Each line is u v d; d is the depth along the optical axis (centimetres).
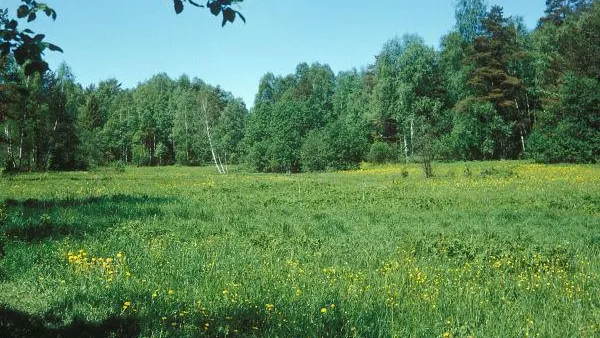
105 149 9588
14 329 528
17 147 5412
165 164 10169
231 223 1400
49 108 5834
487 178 3027
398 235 1213
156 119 10288
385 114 6725
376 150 5900
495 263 874
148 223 1327
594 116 4309
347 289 697
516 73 6206
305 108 7075
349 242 1115
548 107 4856
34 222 1229
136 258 873
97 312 605
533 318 588
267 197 2131
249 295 668
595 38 5206
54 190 2523
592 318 598
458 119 5894
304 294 675
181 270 793
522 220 1452
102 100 12638
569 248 1031
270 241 1081
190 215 1552
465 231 1265
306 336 532
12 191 2452
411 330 557
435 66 6794
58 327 558
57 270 769
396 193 2266
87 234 1092
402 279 746
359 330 545
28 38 369
